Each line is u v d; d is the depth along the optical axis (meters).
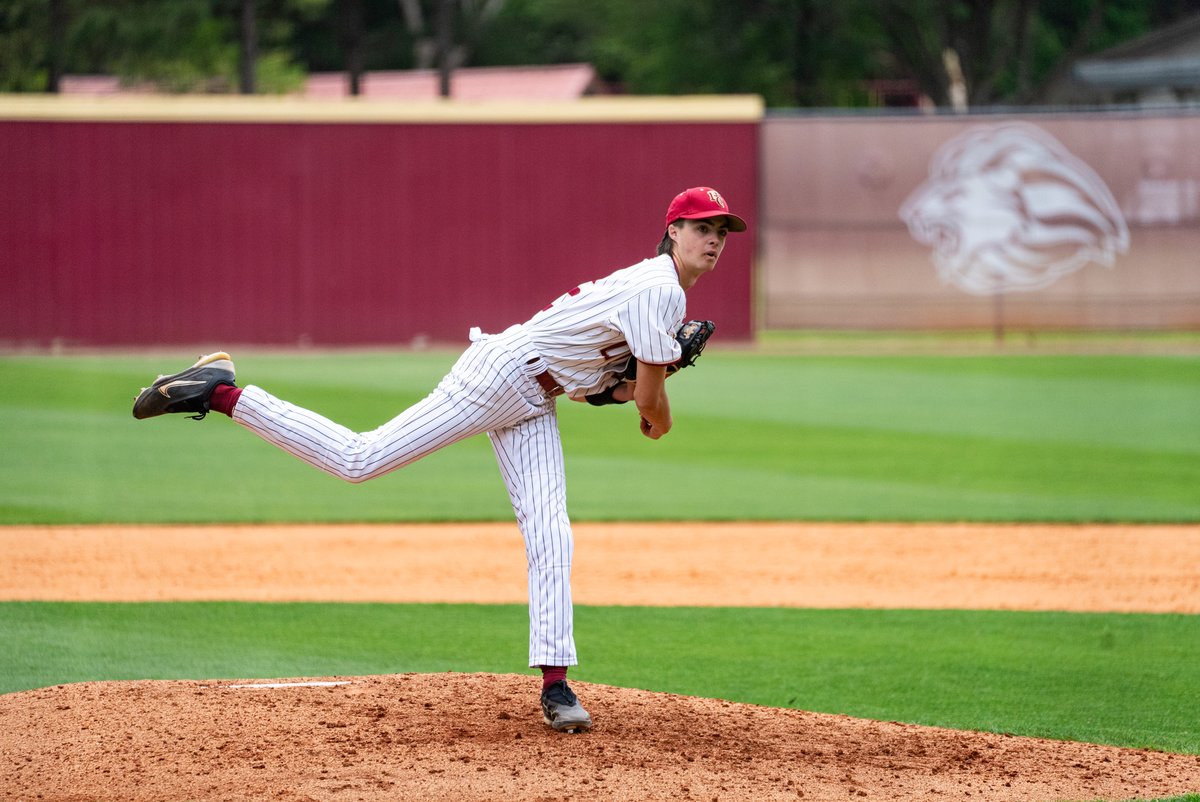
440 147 74.94
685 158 74.88
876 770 15.11
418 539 32.06
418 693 17.36
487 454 45.84
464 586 27.12
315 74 158.62
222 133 74.44
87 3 104.38
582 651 21.91
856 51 122.19
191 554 29.98
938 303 76.12
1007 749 16.30
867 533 32.56
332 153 74.81
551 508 15.72
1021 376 61.47
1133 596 26.28
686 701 17.84
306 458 15.34
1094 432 47.28
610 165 75.06
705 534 32.53
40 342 74.62
